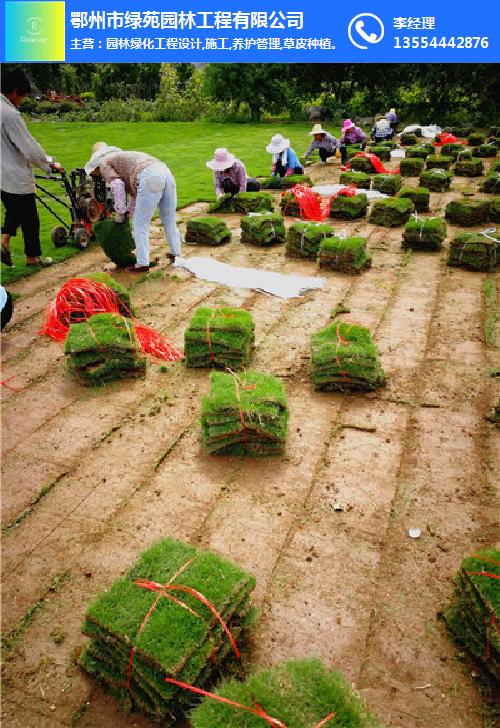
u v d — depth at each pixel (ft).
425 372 17.17
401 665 8.95
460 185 42.63
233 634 8.79
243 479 13.01
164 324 20.48
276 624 9.62
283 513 12.01
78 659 8.96
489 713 8.27
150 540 11.41
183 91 114.62
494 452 13.66
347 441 14.21
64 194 40.27
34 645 9.39
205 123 93.86
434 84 85.20
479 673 8.80
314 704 7.26
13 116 21.52
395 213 31.55
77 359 16.56
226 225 30.55
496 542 11.21
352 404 15.71
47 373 17.57
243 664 8.91
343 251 24.49
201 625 8.24
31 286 23.81
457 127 81.76
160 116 102.89
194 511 12.12
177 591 8.70
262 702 7.25
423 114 88.22
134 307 21.75
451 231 30.89
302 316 20.97
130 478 13.12
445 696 8.51
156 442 14.32
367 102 92.17
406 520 11.77
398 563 10.77
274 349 18.61
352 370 15.72
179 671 7.80
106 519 11.97
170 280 24.35
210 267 25.36
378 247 28.60
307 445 14.10
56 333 19.62
